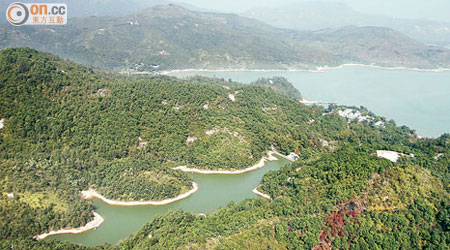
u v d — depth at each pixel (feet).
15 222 563.89
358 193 568.00
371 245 511.40
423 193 570.05
